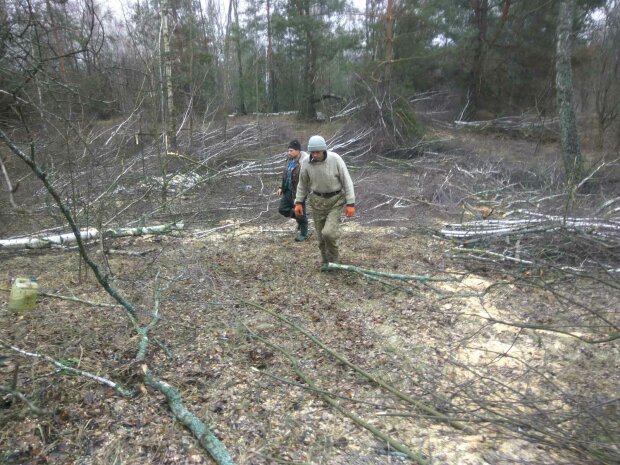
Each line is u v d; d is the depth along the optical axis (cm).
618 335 328
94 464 239
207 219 771
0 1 352
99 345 352
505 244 605
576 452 249
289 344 373
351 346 373
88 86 626
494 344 384
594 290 471
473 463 248
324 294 477
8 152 661
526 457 250
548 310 447
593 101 1856
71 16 495
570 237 528
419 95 1959
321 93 2100
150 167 862
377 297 474
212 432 266
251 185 994
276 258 583
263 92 2414
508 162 1197
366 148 1355
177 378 316
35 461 238
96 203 649
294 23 1912
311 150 487
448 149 1411
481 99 2098
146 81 799
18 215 583
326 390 313
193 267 536
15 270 515
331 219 508
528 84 2012
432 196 916
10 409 269
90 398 284
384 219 773
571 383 326
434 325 415
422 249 633
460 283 512
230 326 397
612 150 1394
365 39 1875
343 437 268
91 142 668
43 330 370
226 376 323
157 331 379
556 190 880
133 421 270
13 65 345
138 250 608
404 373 337
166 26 916
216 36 1345
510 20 1986
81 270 505
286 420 280
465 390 305
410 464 248
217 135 1216
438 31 1867
